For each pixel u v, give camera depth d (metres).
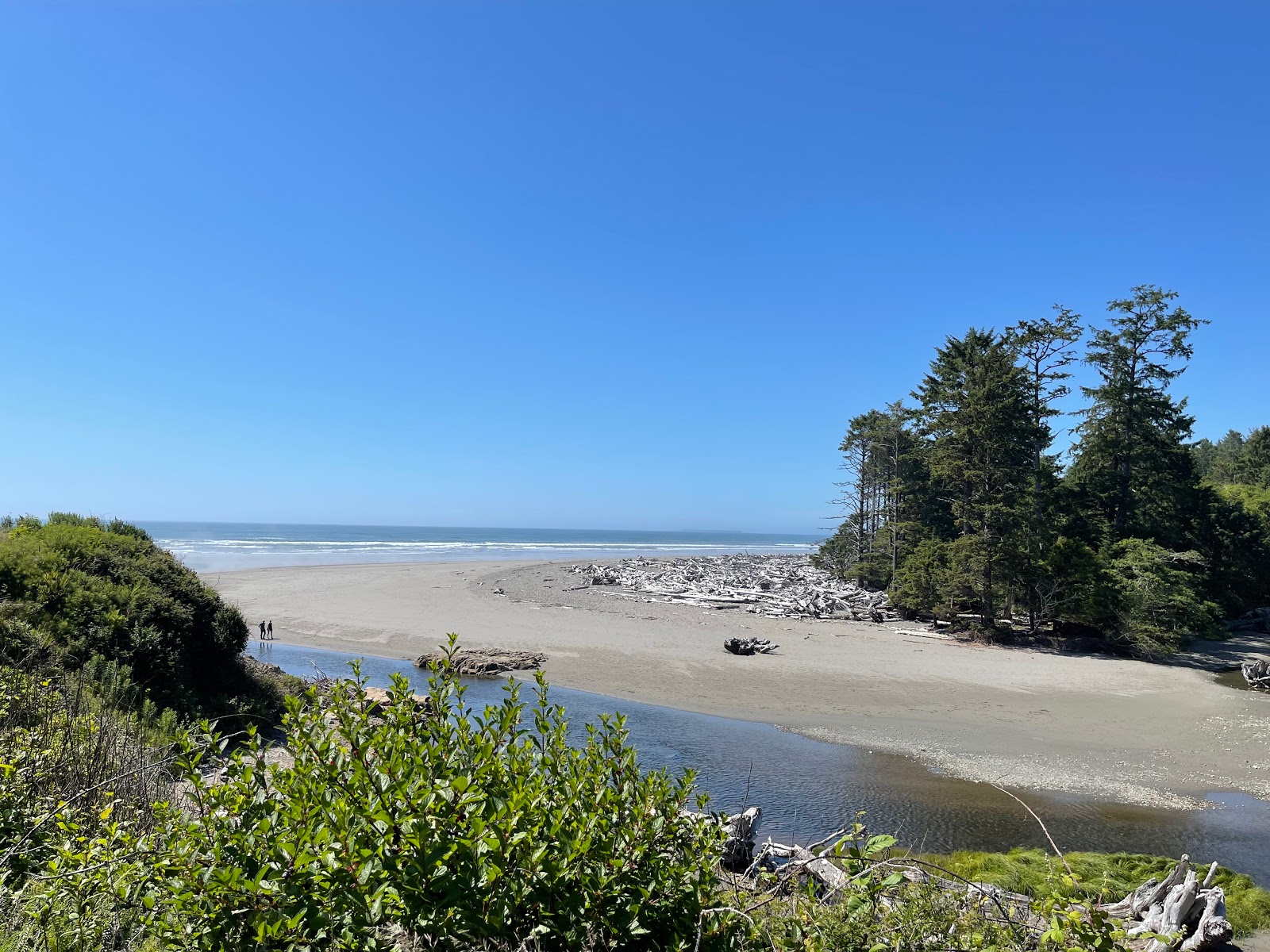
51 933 3.60
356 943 3.01
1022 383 34.78
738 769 14.48
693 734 16.89
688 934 3.51
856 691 21.56
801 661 25.59
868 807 12.66
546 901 3.35
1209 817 12.72
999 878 9.32
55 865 3.92
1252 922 8.43
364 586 44.75
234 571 53.22
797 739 16.75
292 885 3.08
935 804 12.88
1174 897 7.82
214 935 3.09
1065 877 3.59
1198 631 32.97
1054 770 14.93
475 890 3.14
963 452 33.81
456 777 3.54
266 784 3.66
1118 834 11.89
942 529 42.94
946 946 3.75
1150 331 35.66
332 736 3.88
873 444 48.25
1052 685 22.69
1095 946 3.19
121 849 3.99
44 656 10.53
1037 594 30.42
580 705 19.19
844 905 3.95
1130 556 30.05
